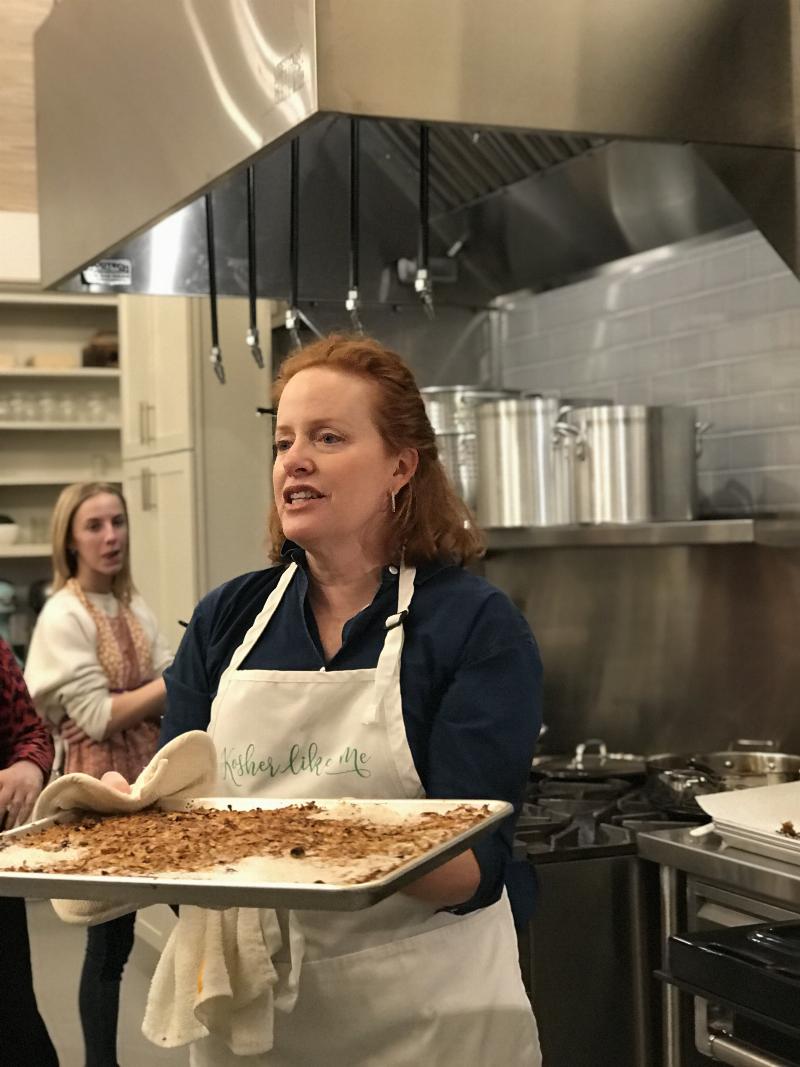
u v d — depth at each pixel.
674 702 2.98
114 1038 3.04
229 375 4.03
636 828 2.31
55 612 3.07
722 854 2.06
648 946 2.29
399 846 1.15
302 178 3.10
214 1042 1.53
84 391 5.50
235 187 3.02
